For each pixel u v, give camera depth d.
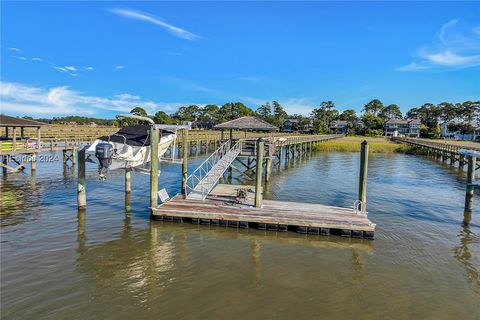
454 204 17.45
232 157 18.97
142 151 15.60
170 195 17.97
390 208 16.33
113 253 10.23
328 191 20.17
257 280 8.74
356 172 28.52
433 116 117.75
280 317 7.14
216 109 113.94
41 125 23.58
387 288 8.54
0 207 14.77
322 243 11.40
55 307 7.34
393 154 48.41
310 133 94.06
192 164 31.00
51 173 23.75
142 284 8.42
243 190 15.10
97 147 13.96
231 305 7.55
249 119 24.75
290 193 19.31
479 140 80.88
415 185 23.06
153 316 7.10
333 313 7.35
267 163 22.36
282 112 120.44
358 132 102.06
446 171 30.58
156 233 11.94
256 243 11.25
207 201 14.55
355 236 11.88
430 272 9.52
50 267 9.21
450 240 12.06
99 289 8.13
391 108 129.62
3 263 9.35
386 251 10.89
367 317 7.25
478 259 10.46
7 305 7.36
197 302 7.65
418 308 7.67
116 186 19.64
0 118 21.62
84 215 13.85
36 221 12.98
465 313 7.54
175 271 9.16
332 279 8.92
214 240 11.43
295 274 9.14
